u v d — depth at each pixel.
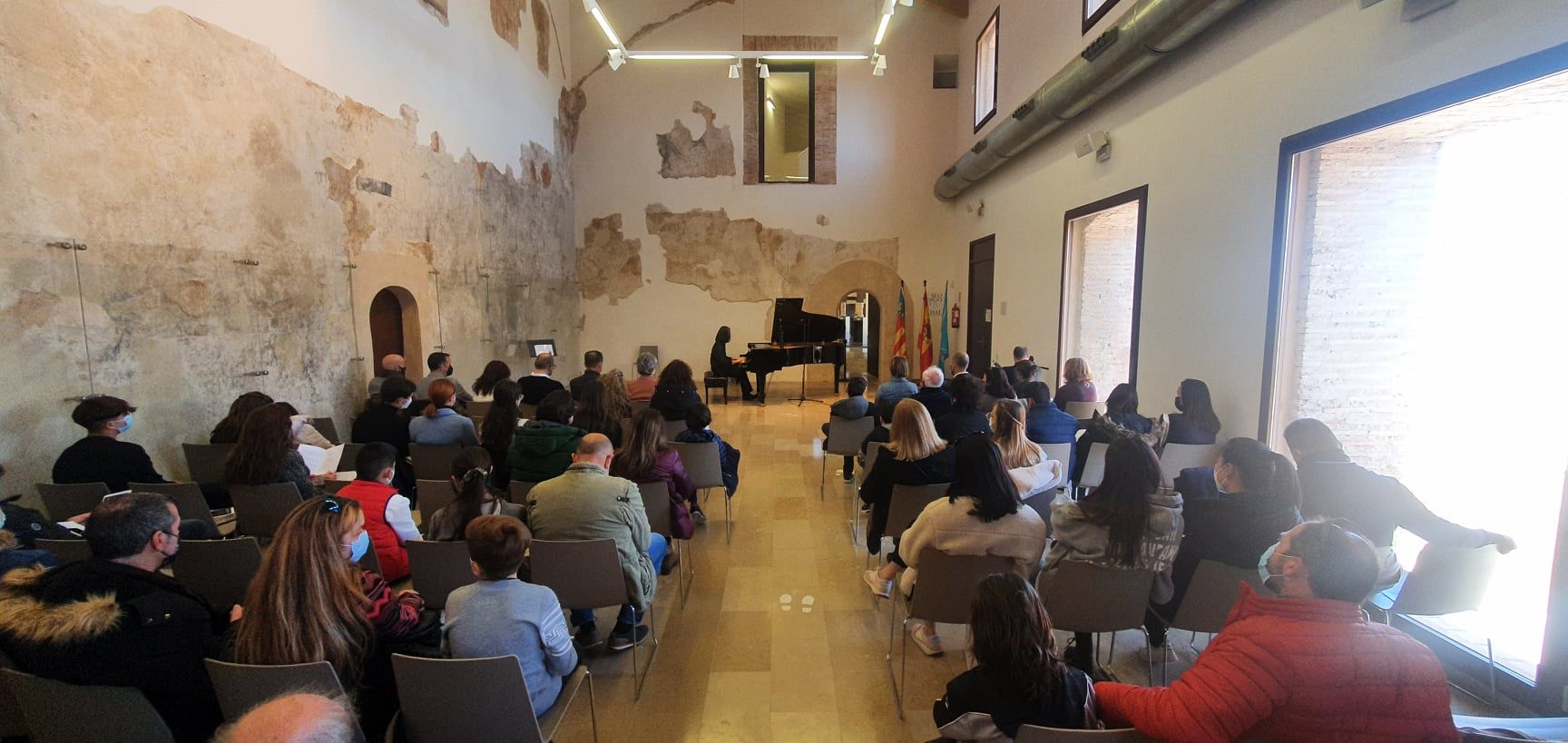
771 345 10.30
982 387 4.07
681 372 5.54
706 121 11.22
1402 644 1.33
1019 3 7.88
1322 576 1.37
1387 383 3.67
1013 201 8.47
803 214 11.38
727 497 4.40
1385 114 3.05
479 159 7.92
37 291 3.28
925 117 11.20
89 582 1.62
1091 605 2.35
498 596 1.92
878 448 3.29
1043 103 6.50
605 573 2.57
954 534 2.42
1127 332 6.99
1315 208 3.62
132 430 3.77
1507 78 2.50
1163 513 2.25
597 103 11.17
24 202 3.21
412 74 6.51
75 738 1.61
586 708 2.60
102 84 3.56
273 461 3.11
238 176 4.45
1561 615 2.29
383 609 1.90
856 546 4.23
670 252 11.41
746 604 3.46
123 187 3.69
